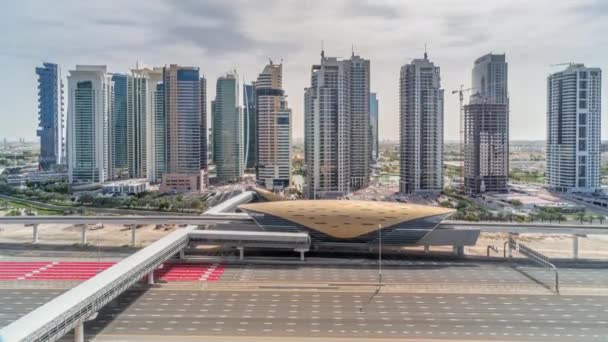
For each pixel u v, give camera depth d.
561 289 173.88
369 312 149.00
